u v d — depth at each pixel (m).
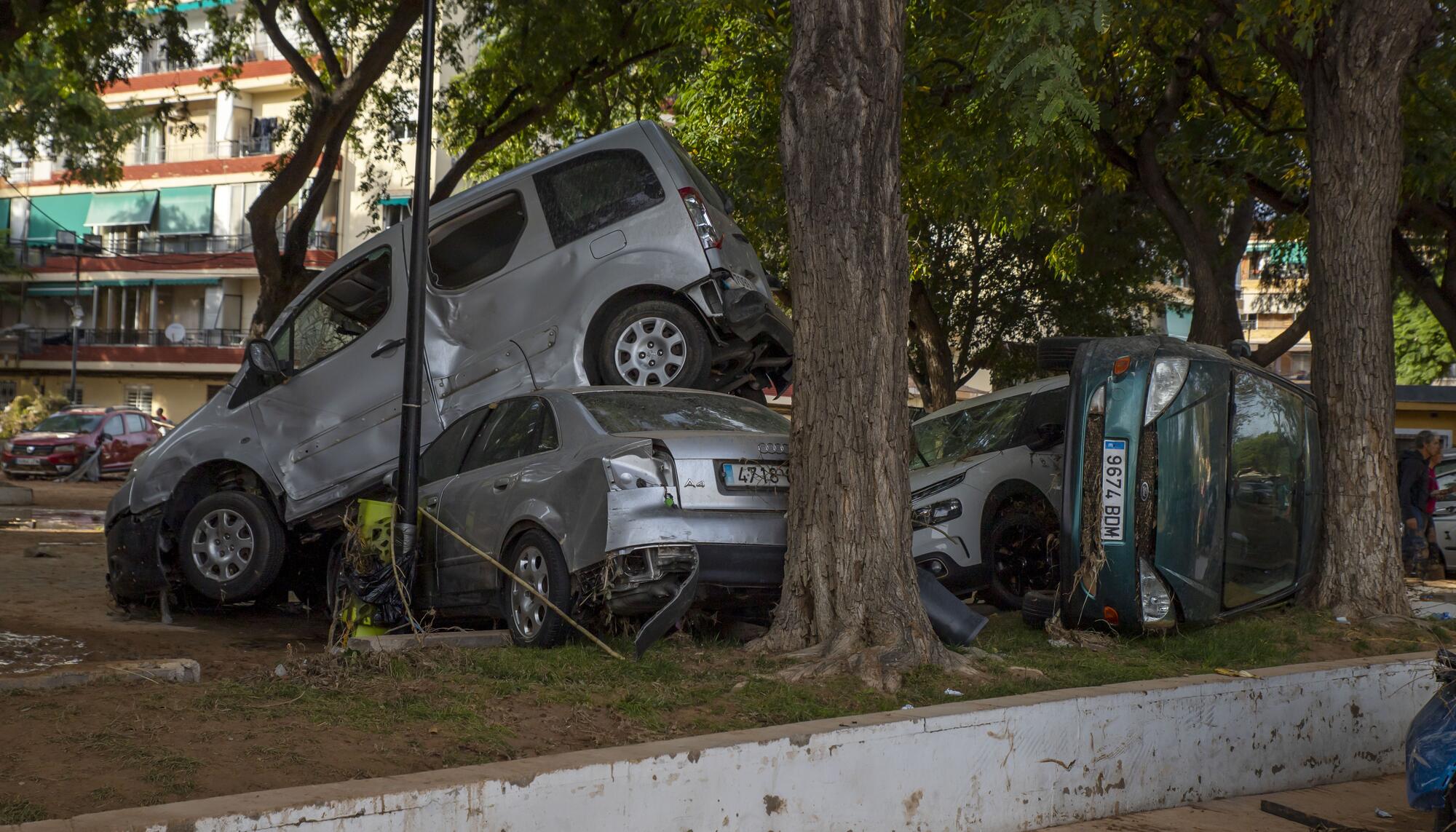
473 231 9.24
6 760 4.22
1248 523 8.74
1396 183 9.59
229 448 9.59
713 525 6.74
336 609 7.95
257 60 43.97
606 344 8.80
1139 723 5.96
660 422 7.55
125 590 9.82
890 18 6.76
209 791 4.07
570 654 6.37
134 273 46.50
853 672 6.18
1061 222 18.64
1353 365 9.43
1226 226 21.20
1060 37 9.37
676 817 4.45
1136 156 15.91
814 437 6.68
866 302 6.66
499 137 19.88
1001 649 7.43
